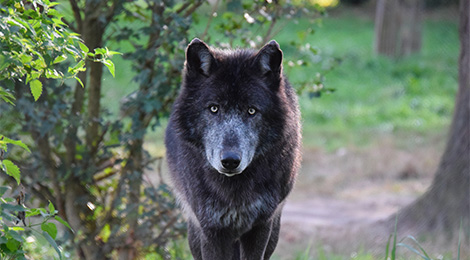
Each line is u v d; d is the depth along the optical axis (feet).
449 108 106.93
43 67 18.16
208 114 22.99
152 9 31.19
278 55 23.54
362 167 77.97
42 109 30.32
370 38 173.27
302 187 71.61
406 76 129.90
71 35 18.79
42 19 18.49
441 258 41.32
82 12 33.14
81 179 31.78
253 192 24.35
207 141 22.99
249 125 22.77
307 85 34.65
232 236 25.27
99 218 33.32
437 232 47.39
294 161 25.40
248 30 32.99
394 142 88.69
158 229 32.99
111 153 31.86
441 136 90.99
